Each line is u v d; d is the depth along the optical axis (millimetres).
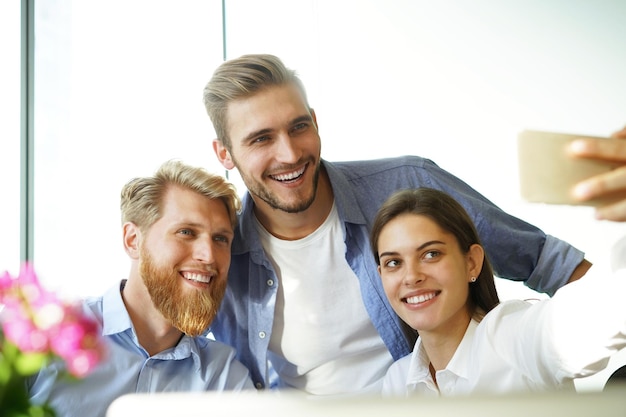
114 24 3770
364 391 1699
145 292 1578
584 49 3443
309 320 1729
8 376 673
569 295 1019
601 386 3070
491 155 3586
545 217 3412
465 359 1398
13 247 3414
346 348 1733
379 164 1814
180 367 1604
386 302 1677
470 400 405
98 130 3684
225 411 448
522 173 575
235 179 3723
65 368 713
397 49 3711
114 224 3586
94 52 3717
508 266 1756
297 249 1720
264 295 1733
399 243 1440
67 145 3568
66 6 3607
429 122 3664
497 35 3574
